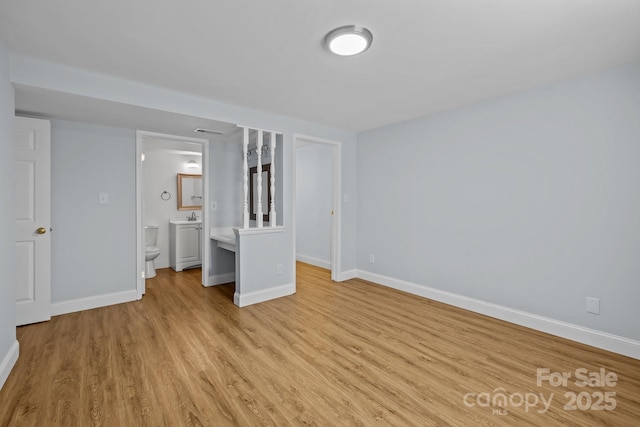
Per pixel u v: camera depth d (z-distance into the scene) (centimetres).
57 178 306
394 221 402
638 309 226
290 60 222
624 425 160
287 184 374
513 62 225
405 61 223
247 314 312
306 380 198
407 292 385
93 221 326
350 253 449
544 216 271
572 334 255
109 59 220
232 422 161
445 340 255
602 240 240
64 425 158
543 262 272
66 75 230
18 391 184
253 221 435
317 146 538
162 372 206
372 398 181
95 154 326
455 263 337
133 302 346
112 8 163
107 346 241
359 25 179
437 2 158
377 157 420
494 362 221
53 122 303
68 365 213
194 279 451
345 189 438
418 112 347
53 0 156
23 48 204
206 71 239
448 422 161
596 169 242
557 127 262
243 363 218
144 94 264
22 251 277
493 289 306
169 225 540
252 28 182
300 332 270
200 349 238
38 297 285
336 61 223
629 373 206
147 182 524
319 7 163
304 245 574
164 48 205
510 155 291
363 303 346
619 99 231
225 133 368
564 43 198
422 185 367
